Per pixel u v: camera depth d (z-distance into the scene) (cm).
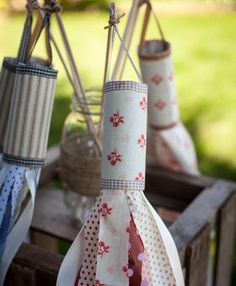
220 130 202
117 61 69
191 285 72
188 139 94
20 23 404
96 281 56
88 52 328
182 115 217
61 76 261
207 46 327
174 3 455
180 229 74
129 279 58
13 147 64
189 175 93
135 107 57
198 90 248
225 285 91
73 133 78
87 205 79
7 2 427
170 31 369
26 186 65
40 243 98
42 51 291
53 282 64
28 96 62
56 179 96
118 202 57
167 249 59
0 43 346
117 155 57
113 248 57
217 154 182
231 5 449
